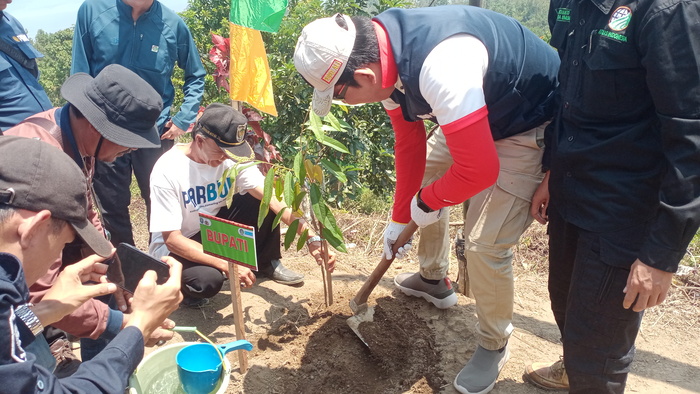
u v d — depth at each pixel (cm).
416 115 210
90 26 346
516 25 211
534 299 338
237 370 263
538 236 408
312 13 595
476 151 180
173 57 372
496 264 234
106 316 198
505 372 269
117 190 368
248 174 304
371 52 188
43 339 180
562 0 204
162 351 207
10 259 127
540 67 210
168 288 178
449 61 180
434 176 282
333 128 254
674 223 159
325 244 292
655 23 154
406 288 323
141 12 350
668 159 160
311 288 338
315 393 257
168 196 279
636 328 195
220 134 264
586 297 195
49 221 138
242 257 230
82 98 198
